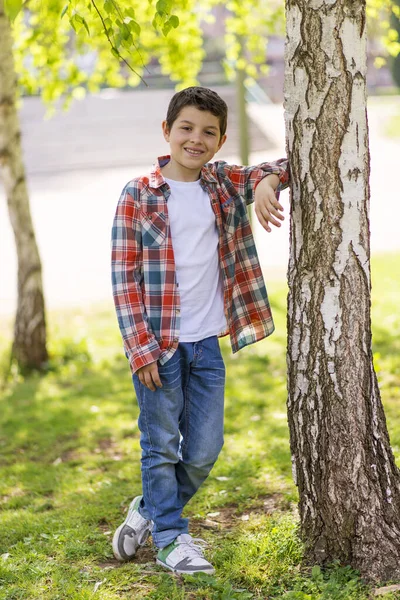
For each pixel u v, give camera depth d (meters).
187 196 2.74
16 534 3.41
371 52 24.62
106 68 7.44
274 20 7.70
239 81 7.82
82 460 4.72
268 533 3.00
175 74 7.74
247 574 2.72
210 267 2.77
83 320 8.96
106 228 14.01
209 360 2.78
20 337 7.47
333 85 2.55
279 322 7.99
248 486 3.72
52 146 22.77
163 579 2.73
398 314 7.75
